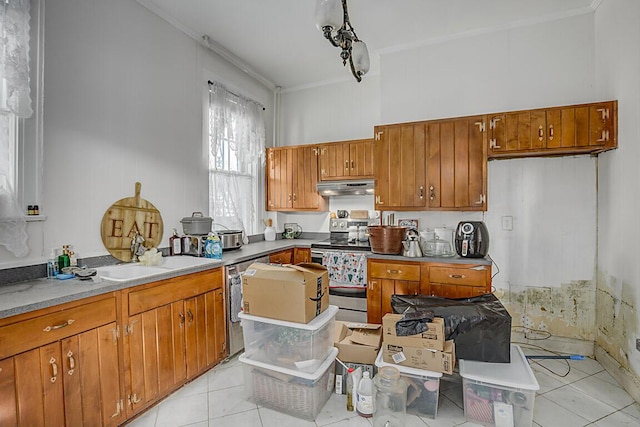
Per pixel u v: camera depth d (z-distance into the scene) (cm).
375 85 408
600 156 275
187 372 228
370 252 329
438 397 198
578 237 287
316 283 200
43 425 149
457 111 321
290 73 406
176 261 261
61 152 208
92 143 227
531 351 288
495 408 183
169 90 289
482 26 306
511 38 302
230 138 362
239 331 280
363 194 397
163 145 282
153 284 204
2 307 139
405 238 302
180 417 197
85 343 167
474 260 269
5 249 181
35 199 193
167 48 287
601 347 266
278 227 442
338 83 427
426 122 307
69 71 212
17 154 187
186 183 306
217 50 339
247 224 397
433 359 189
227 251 318
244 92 389
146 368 199
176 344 220
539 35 293
